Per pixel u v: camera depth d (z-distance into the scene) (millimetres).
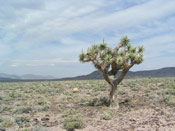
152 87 21562
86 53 11289
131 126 6746
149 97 14078
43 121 8492
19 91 24547
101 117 8570
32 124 7848
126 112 9688
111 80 11539
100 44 11703
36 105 13000
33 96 18375
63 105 13109
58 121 8375
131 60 11461
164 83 26453
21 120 8406
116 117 8664
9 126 7539
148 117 8117
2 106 11969
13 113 10555
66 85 32125
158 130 6066
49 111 11023
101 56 11445
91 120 8227
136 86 23594
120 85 27250
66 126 7078
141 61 11391
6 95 19500
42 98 16984
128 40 12195
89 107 11797
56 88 26703
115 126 6906
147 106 10844
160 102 11836
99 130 6500
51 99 16453
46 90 23188
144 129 6266
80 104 13289
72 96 18312
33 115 9992
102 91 21672
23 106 12406
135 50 11672
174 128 6242
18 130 6781
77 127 7023
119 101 13594
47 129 6797
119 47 12148
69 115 9047
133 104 11758
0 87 30172
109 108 11086
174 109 9477
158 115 8398
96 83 34438
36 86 31031
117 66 11688
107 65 11273
